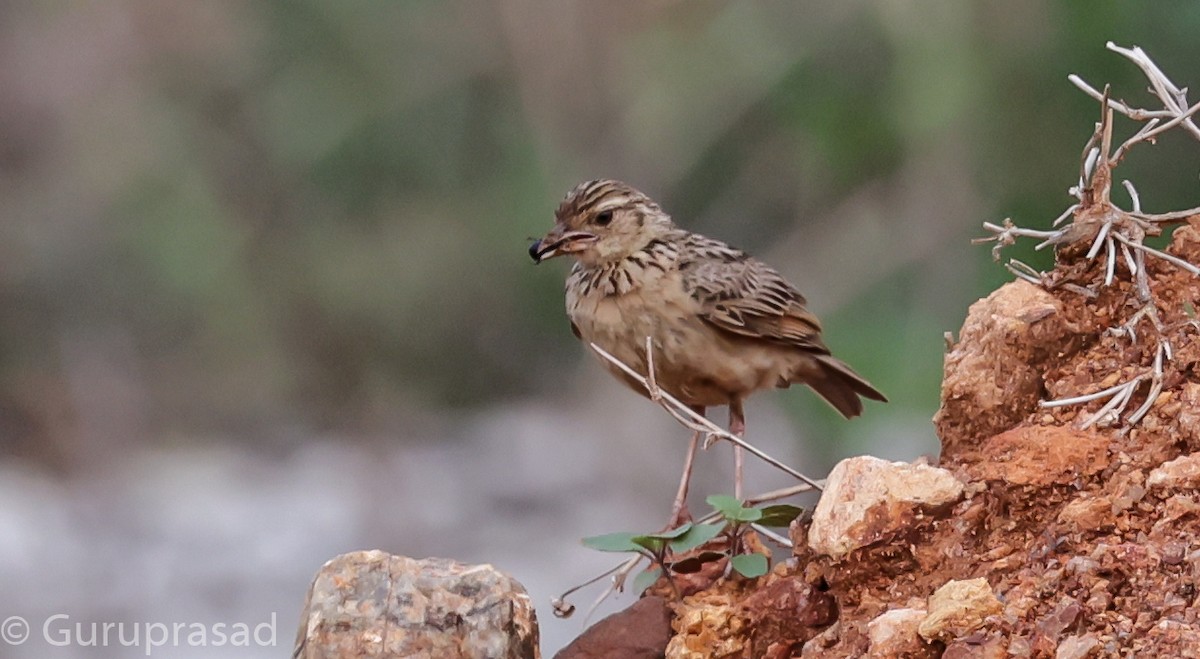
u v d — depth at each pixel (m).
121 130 21.50
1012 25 13.99
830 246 16.69
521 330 22.34
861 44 15.63
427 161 20.33
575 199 7.84
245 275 21.45
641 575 5.59
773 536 5.75
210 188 21.16
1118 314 5.57
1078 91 13.50
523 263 21.05
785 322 7.95
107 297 22.61
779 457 18.17
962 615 4.63
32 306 22.73
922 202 15.65
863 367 15.06
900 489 4.97
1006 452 5.11
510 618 4.99
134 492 20.97
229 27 20.59
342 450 22.00
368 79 20.06
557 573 17.95
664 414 20.41
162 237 21.53
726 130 18.20
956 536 4.97
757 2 17.23
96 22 21.41
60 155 21.98
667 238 7.89
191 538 19.27
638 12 18.62
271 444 22.47
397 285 21.25
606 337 7.86
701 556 5.57
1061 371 5.47
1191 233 5.69
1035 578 4.78
